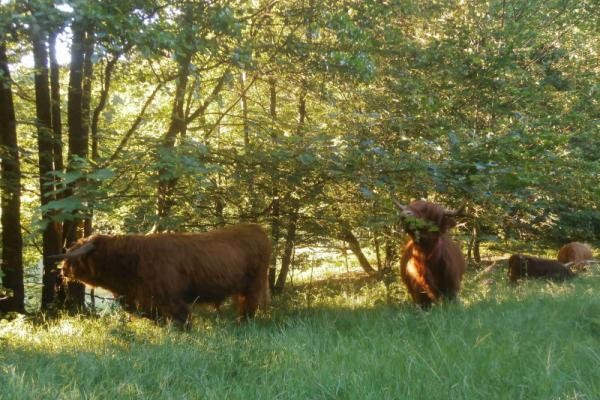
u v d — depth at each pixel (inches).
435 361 189.0
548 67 637.9
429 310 301.7
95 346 241.4
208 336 257.9
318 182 395.9
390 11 389.4
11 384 169.2
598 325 236.4
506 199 406.3
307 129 398.9
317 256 593.9
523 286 430.6
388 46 411.2
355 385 166.2
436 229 311.4
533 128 362.9
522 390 161.3
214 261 322.0
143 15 298.8
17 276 436.1
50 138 409.7
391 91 427.5
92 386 179.0
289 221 436.5
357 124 384.8
